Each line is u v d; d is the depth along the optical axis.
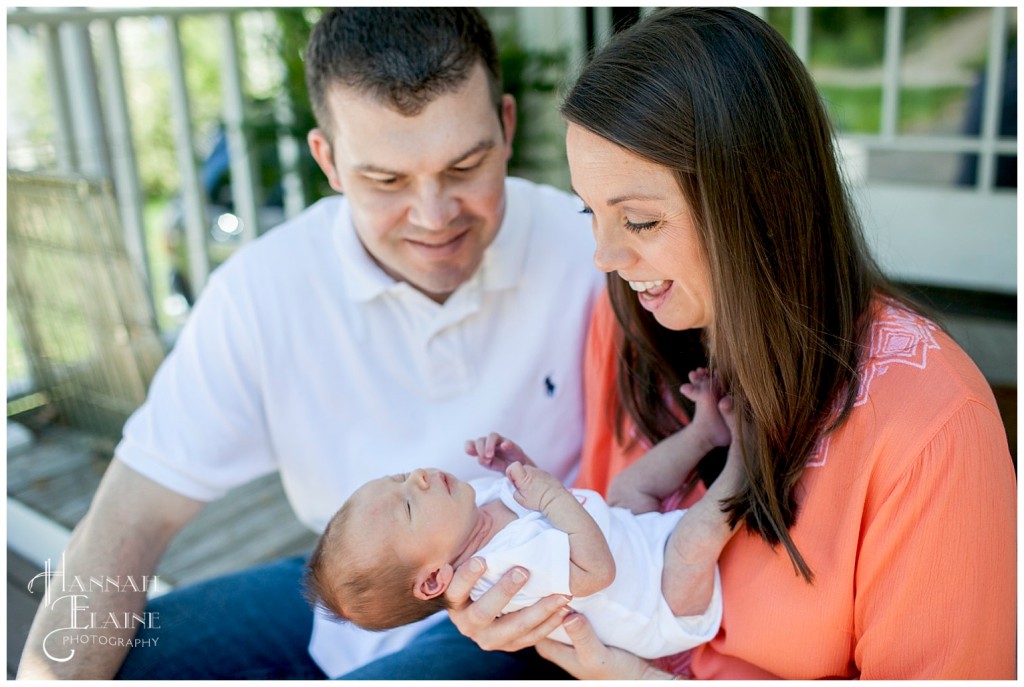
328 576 1.35
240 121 3.64
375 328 1.60
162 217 5.65
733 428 1.31
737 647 1.27
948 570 1.08
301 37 3.34
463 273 1.54
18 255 2.92
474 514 1.37
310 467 1.68
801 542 1.18
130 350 2.79
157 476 1.57
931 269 3.84
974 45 3.53
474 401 1.63
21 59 4.62
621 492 1.43
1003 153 3.58
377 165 1.40
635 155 1.09
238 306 1.62
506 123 1.58
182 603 1.62
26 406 3.23
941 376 1.10
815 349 1.16
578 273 1.67
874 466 1.12
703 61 1.08
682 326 1.30
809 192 1.13
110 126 3.66
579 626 1.26
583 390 1.69
